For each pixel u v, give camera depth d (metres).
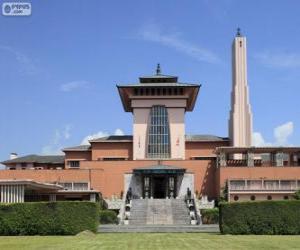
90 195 83.00
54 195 80.50
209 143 111.19
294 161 100.56
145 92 109.31
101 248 35.44
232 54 117.19
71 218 52.03
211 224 70.62
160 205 81.69
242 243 39.66
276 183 89.44
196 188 99.12
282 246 36.91
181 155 107.19
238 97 112.12
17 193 62.94
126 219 76.19
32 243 39.75
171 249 34.94
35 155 122.62
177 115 108.69
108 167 100.50
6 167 118.50
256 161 101.88
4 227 51.44
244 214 52.31
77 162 113.25
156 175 97.62
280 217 51.81
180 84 108.25
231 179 90.12
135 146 107.69
